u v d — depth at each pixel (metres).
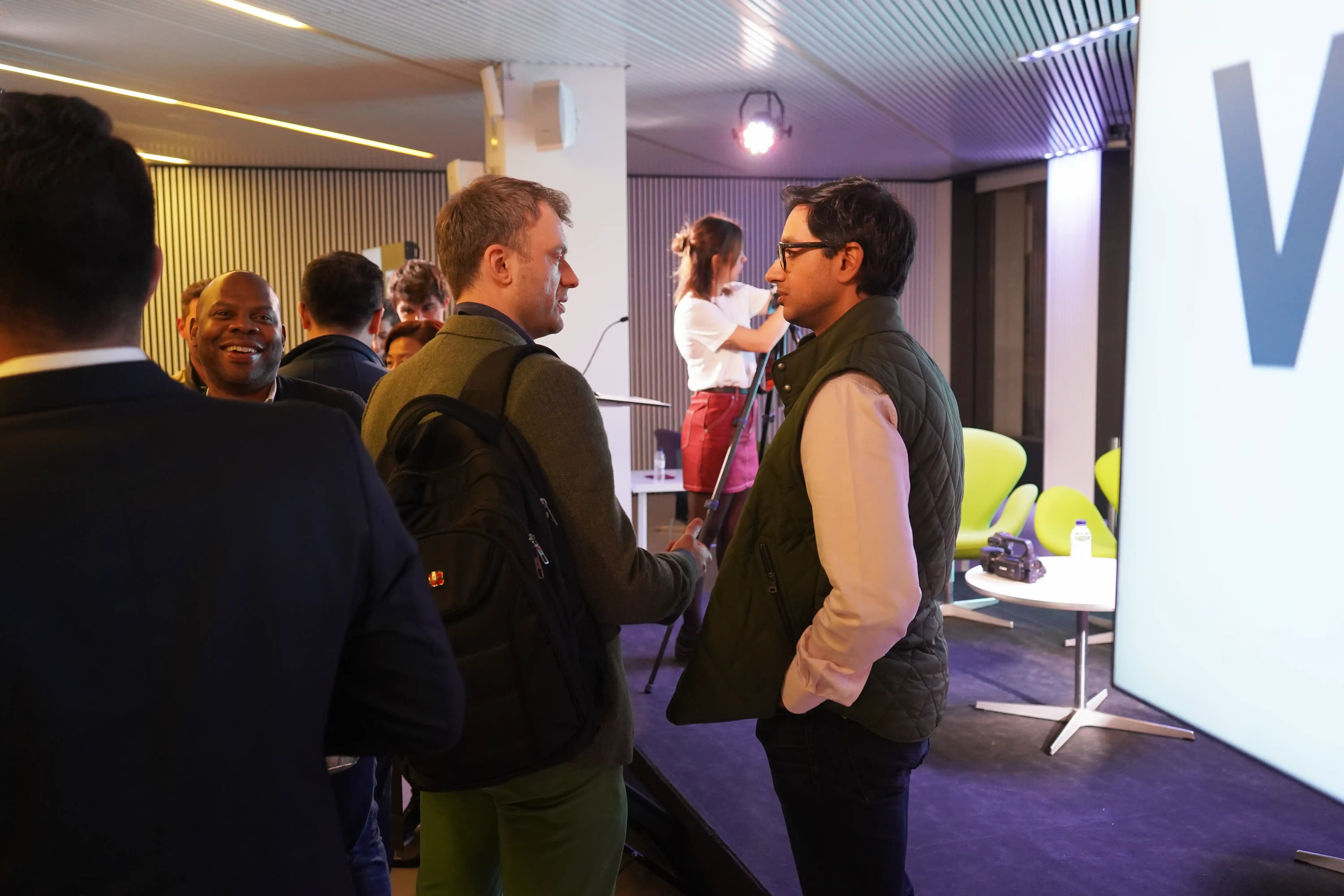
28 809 0.75
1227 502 1.96
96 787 0.76
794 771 1.66
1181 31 2.05
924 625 1.63
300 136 7.64
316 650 0.86
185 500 0.80
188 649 0.79
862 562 1.45
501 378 1.48
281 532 0.84
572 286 1.70
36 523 0.75
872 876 1.64
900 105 6.52
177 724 0.78
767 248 10.40
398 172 9.60
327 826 0.87
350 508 0.89
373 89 5.97
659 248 10.23
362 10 4.38
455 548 1.38
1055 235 8.69
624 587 1.50
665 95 6.17
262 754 0.83
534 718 1.40
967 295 10.10
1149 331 2.18
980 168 9.47
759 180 10.33
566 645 1.43
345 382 2.66
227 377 2.23
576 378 1.52
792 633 1.62
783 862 2.45
